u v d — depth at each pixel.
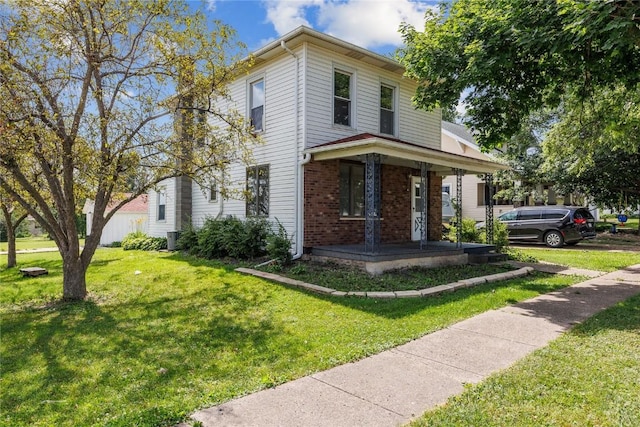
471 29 8.03
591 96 9.68
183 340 4.98
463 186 23.30
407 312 6.04
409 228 13.30
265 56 11.36
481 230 14.18
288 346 4.68
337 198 11.25
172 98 7.91
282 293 7.37
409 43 9.50
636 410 3.04
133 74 7.25
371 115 12.04
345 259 9.52
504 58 7.26
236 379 3.82
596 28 5.86
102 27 6.73
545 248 15.77
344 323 5.54
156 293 7.71
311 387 3.57
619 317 5.64
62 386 3.71
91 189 7.85
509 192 21.95
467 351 4.43
